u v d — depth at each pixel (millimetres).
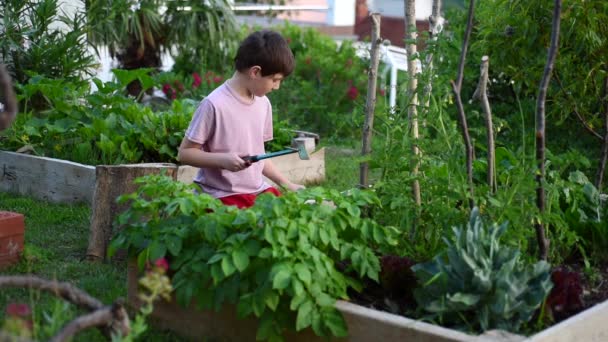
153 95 10055
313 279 3295
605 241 4035
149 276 2799
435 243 3836
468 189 3793
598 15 4328
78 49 7898
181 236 3492
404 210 3889
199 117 4090
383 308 3533
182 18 9664
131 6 9273
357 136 9367
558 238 3910
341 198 3607
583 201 4293
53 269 4469
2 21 7574
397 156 3975
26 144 6285
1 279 2762
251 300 3260
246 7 11203
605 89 4672
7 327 2408
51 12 7609
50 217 5492
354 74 10258
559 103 4781
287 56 4094
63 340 2562
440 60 4074
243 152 4211
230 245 3354
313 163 6977
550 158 4055
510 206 3635
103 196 4609
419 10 13109
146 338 3586
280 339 3320
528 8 4441
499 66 4773
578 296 3422
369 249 3572
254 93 4152
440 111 3943
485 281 3143
